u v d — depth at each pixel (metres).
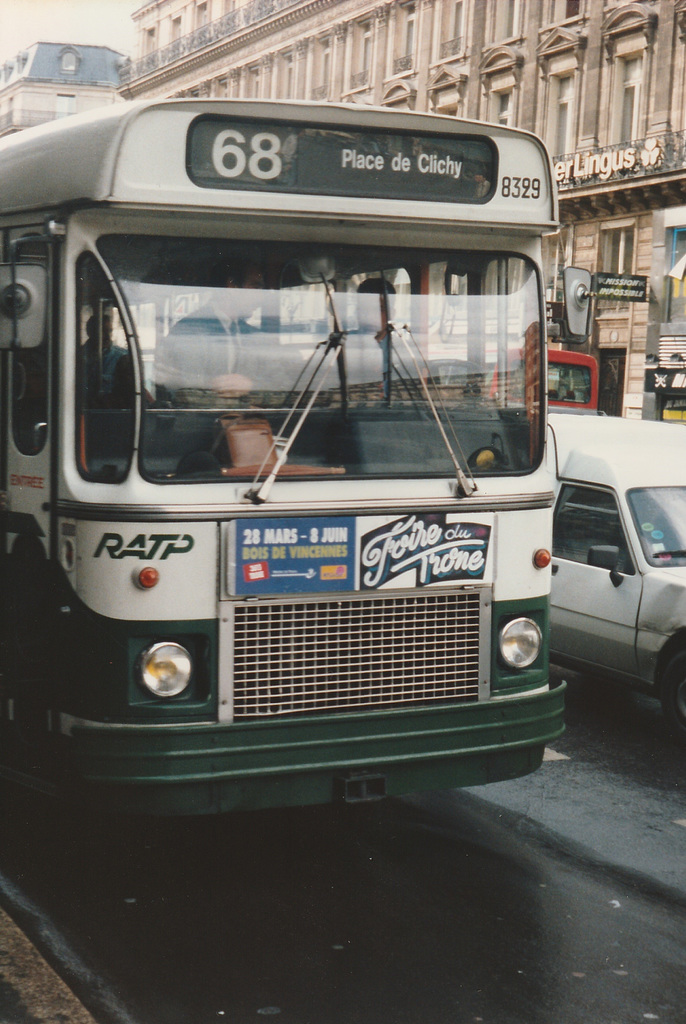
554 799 7.20
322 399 5.44
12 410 5.84
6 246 5.85
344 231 5.51
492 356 5.83
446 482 5.63
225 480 5.24
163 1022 4.34
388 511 5.47
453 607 5.63
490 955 4.98
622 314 35.16
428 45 41.38
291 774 5.25
